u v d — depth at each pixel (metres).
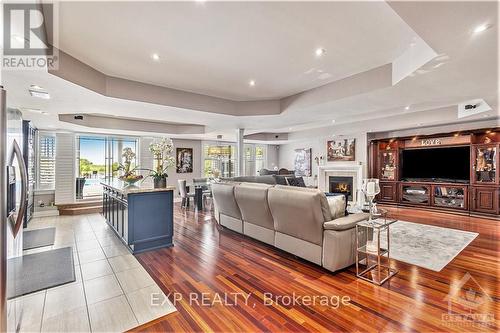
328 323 1.99
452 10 1.78
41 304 2.27
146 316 2.09
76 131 6.74
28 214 5.39
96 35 2.67
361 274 2.84
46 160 6.44
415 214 6.24
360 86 3.80
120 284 2.64
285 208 3.16
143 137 8.02
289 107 5.03
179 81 4.13
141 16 2.34
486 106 4.70
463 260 3.28
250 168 11.06
